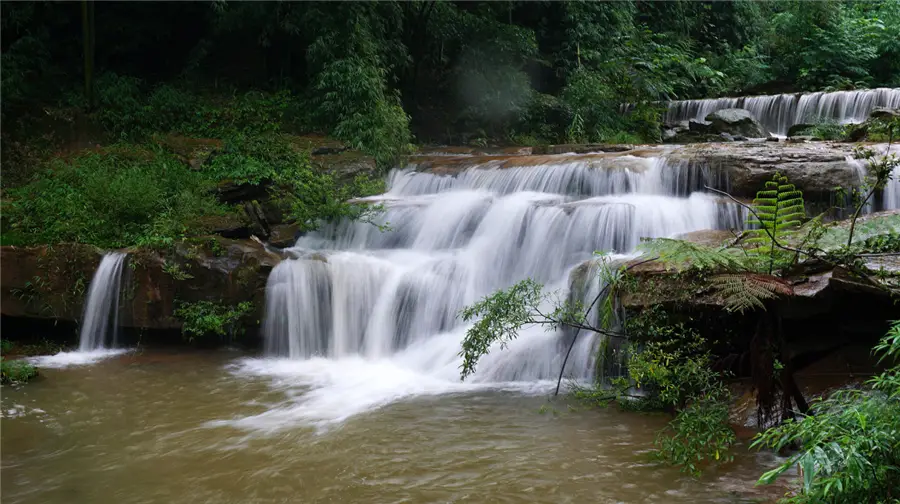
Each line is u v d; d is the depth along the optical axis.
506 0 21.91
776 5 28.66
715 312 6.57
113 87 16.41
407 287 10.07
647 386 7.48
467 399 7.80
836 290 6.20
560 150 14.87
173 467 6.07
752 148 11.13
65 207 12.16
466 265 10.25
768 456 5.77
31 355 10.35
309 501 5.34
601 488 5.37
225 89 18.09
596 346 7.98
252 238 12.03
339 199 12.73
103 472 6.01
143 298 10.61
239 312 10.39
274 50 19.16
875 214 7.93
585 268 8.48
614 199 10.71
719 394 6.51
